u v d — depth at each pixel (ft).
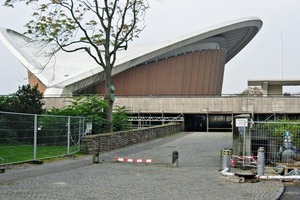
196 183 36.01
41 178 37.55
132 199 28.02
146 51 208.23
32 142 50.83
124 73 219.82
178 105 159.94
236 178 37.09
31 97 83.10
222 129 173.47
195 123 177.17
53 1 83.10
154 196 29.32
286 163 45.42
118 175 40.83
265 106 153.79
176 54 233.14
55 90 172.04
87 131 73.10
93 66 192.44
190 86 240.32
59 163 51.06
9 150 46.83
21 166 46.52
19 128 48.47
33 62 195.93
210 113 158.51
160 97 161.07
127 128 101.14
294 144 51.13
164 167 48.65
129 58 203.41
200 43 240.12
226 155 45.37
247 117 50.37
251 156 48.16
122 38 91.81
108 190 31.48
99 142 67.87
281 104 152.35
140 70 223.71
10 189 31.04
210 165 50.85
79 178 38.06
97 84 198.29
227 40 272.72
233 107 156.56
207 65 246.27
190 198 28.81
